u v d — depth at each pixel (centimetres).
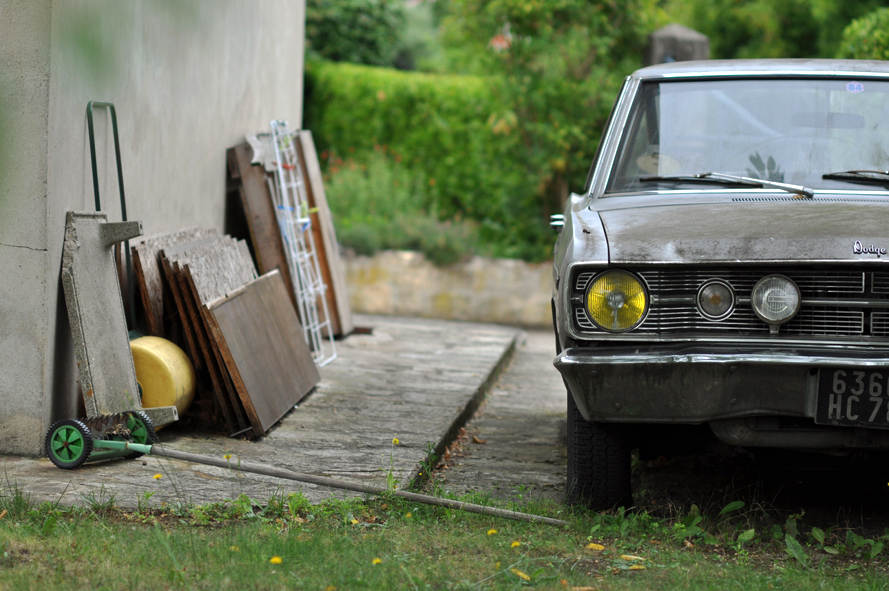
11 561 311
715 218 380
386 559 330
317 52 1761
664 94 474
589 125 1421
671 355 345
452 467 529
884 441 352
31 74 450
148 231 599
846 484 480
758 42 1530
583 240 373
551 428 652
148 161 598
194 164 694
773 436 358
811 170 435
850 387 336
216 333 536
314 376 688
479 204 1543
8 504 377
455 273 1403
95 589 289
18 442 474
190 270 542
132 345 526
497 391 820
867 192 420
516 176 1466
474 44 1435
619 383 352
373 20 1800
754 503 431
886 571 347
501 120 1381
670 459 535
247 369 557
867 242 346
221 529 369
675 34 1239
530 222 1479
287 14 970
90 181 511
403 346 959
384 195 1518
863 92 461
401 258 1411
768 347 349
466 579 317
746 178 434
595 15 1350
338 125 1562
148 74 592
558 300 396
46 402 473
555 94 1391
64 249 476
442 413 626
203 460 419
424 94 1537
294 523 379
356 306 1420
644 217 394
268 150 823
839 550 371
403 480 450
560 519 393
